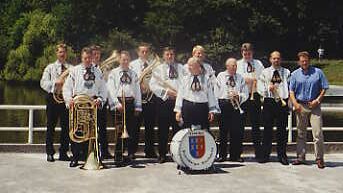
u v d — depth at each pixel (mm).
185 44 43938
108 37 45438
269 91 10281
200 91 9727
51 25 56625
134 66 10836
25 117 26078
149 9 47312
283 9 48906
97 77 9906
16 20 66438
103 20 48281
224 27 43125
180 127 10305
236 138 10516
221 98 10445
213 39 42500
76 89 9828
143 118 11258
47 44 56844
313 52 58031
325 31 55656
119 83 10141
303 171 9805
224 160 10602
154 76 10344
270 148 10883
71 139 9719
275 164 10398
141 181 8875
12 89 51438
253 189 8469
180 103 9820
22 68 57688
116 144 10117
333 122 24953
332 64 51031
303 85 10062
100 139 10500
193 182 8859
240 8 43719
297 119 10258
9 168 9734
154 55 10953
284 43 54469
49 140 10398
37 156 10961
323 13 55344
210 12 43594
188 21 44000
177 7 43750
